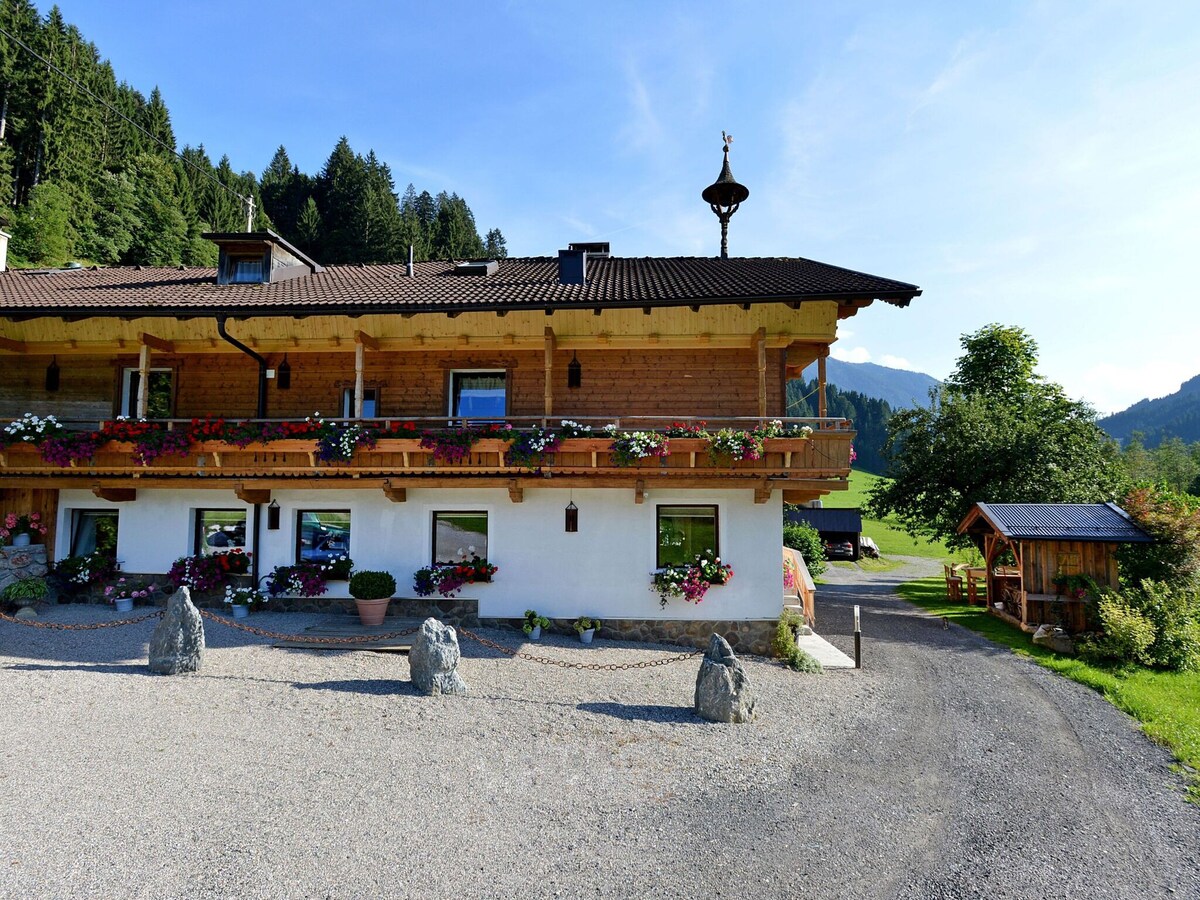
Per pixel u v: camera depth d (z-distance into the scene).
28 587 13.70
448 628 10.34
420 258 83.00
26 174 63.59
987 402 29.08
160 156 81.06
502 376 16.06
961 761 8.91
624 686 10.91
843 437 12.94
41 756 7.27
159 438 13.58
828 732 9.61
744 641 13.74
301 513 14.85
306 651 11.82
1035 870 6.28
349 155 97.06
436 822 6.46
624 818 6.80
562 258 15.86
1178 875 6.31
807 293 13.08
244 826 6.16
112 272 18.86
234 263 16.89
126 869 5.43
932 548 54.47
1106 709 11.76
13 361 16.70
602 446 12.97
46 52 67.06
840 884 5.87
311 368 16.23
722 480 13.34
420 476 13.79
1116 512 19.39
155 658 10.19
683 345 14.99
